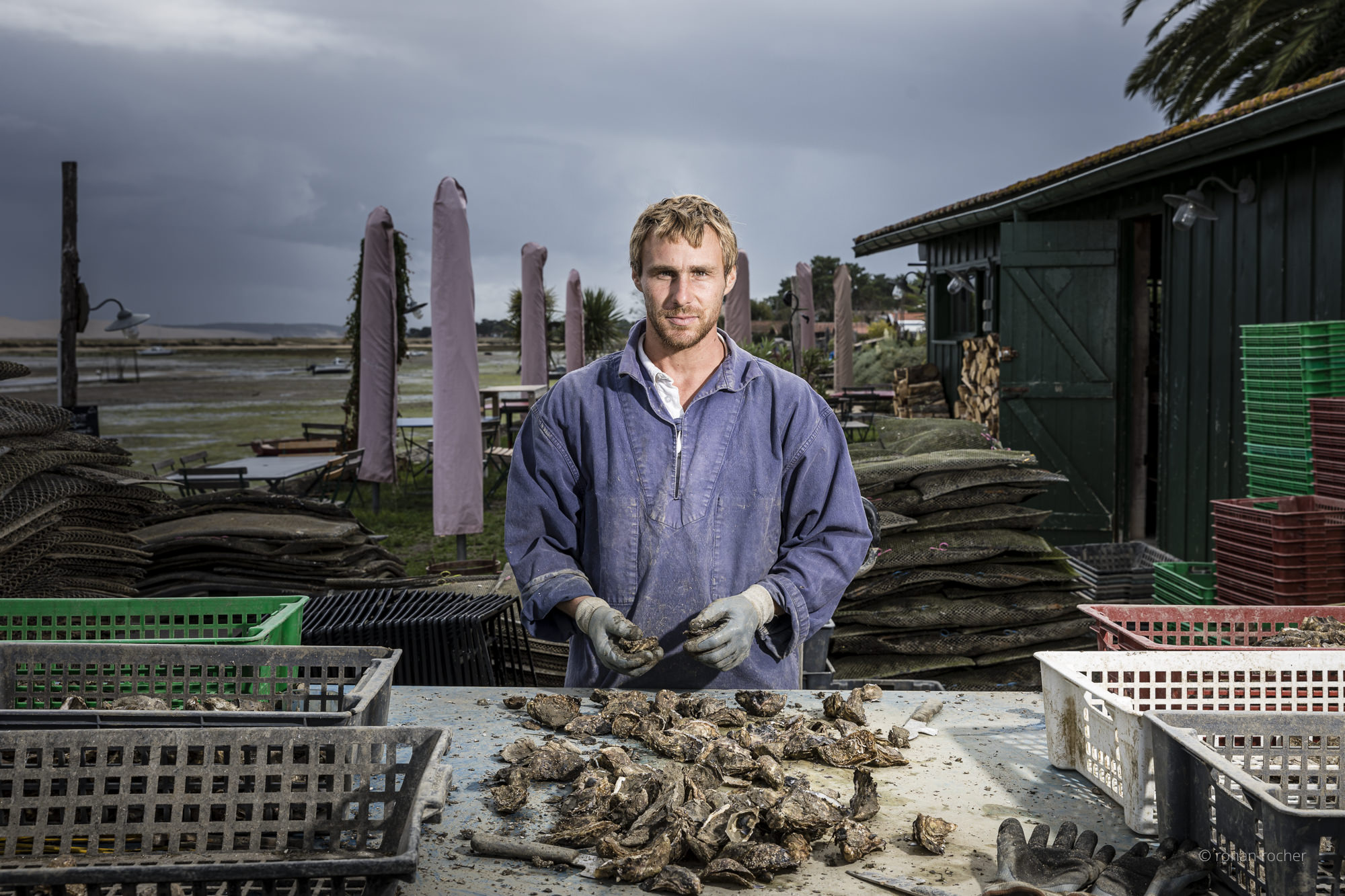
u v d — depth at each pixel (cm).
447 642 326
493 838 142
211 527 518
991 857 142
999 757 180
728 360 229
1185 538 745
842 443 233
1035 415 854
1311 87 506
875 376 2583
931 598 418
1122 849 145
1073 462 851
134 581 434
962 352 1341
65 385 767
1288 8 1079
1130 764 150
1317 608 223
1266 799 116
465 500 768
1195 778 136
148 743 138
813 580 217
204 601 229
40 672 194
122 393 3731
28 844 142
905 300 6512
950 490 421
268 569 501
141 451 1606
